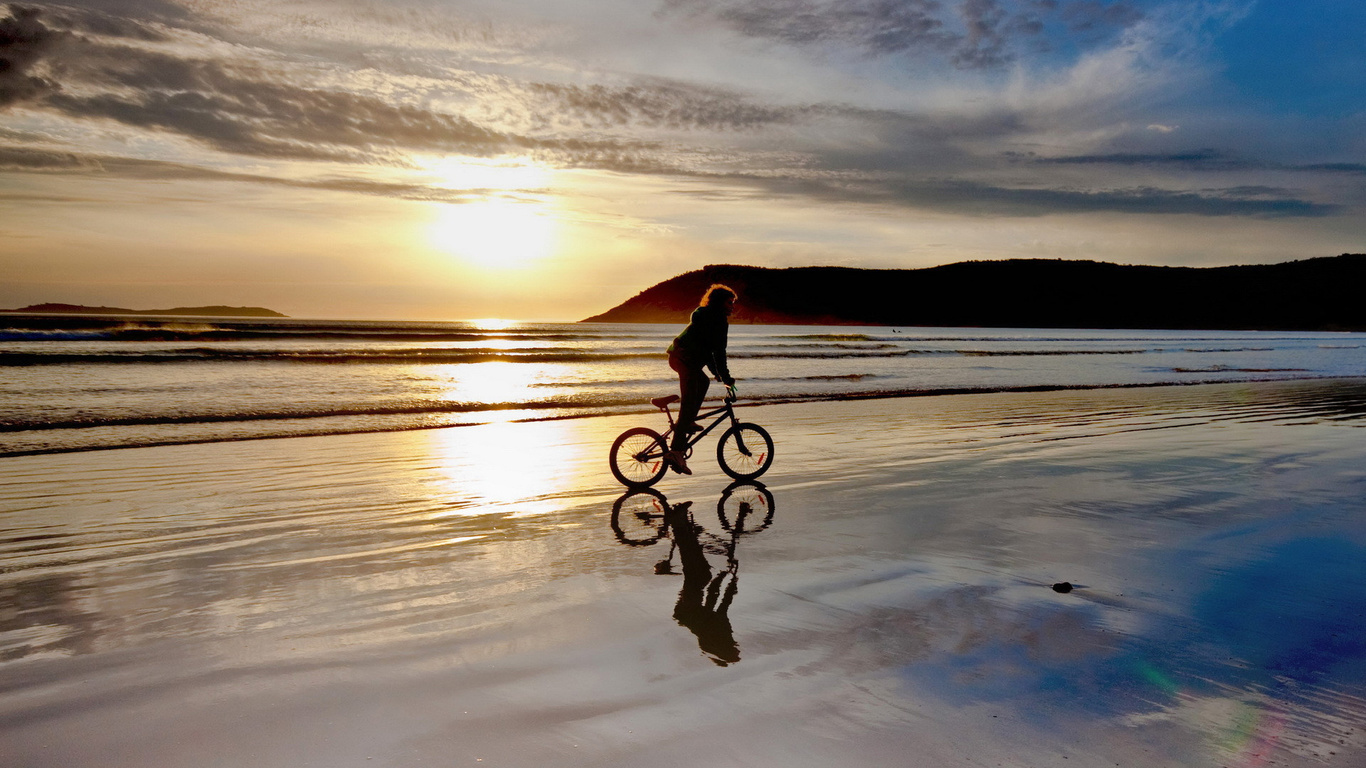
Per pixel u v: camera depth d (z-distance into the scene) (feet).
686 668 10.88
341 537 18.85
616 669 10.85
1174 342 264.72
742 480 26.91
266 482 26.37
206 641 11.91
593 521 20.76
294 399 54.19
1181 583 14.70
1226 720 9.35
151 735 8.94
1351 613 13.05
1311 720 9.37
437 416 47.16
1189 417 45.98
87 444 34.96
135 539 18.54
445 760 8.38
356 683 10.37
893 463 29.89
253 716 9.40
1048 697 9.94
